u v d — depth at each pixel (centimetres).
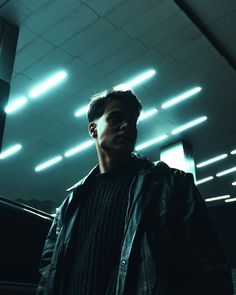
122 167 155
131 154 166
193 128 1255
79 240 142
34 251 280
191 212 125
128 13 812
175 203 130
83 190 159
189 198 131
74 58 934
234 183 1711
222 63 969
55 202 1886
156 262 115
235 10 827
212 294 108
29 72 972
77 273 131
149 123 1233
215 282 109
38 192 1798
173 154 1300
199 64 975
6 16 802
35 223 287
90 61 948
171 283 116
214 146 1364
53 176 1641
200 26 880
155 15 822
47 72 977
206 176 1648
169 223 124
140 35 873
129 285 113
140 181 139
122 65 969
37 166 1544
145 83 1041
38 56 919
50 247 163
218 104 1130
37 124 1226
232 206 1005
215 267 113
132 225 126
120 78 1015
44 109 1145
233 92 1075
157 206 131
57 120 1207
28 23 823
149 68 981
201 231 121
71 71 980
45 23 827
